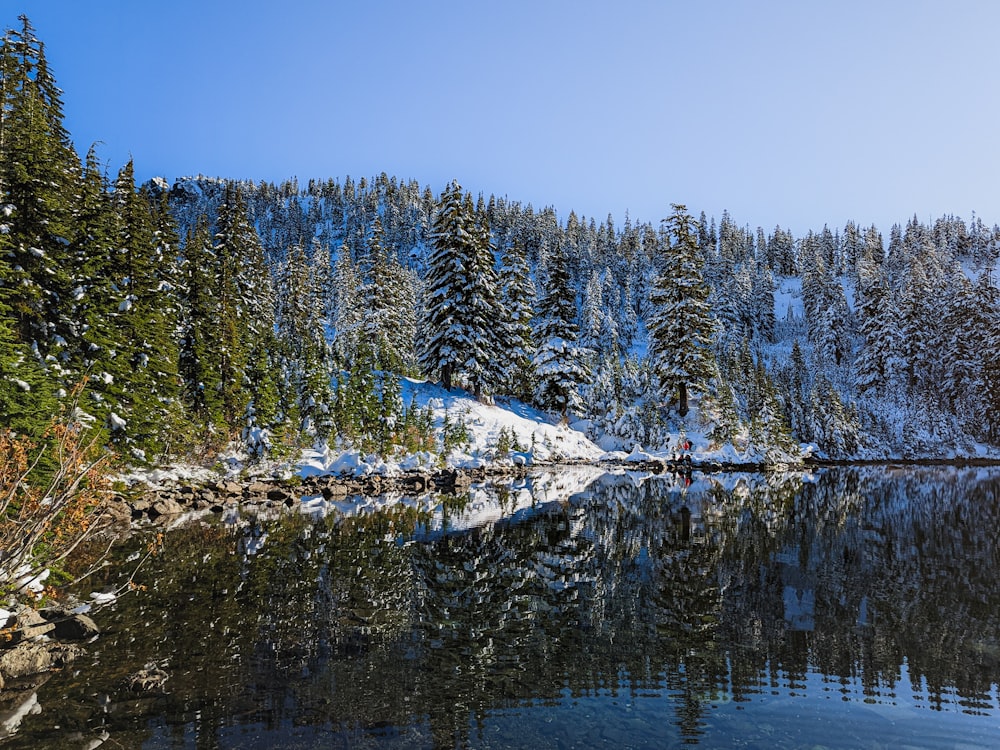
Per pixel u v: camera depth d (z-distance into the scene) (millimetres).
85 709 6434
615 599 10734
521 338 52875
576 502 25844
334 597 10852
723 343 89438
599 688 6953
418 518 20938
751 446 50562
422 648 8289
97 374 23938
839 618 9555
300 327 66688
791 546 15742
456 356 46125
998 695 6758
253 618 9633
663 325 50719
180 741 5723
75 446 9477
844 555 14562
